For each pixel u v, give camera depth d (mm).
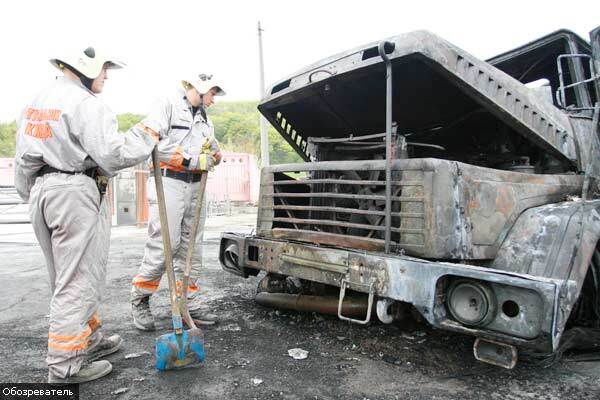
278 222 3814
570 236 2756
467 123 3891
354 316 3340
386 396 2498
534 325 2236
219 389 2582
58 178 2561
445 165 2820
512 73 4684
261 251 3643
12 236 11211
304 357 3031
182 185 3547
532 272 2754
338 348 3197
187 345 2822
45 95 2621
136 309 3574
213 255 7652
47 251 2742
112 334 3521
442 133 4102
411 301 2633
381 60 2982
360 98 3805
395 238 3025
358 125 4246
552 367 2906
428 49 2848
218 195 23031
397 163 2990
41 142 2557
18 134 2678
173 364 2793
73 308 2602
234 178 23438
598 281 3111
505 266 2895
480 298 2391
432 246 2773
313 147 4410
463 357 3029
